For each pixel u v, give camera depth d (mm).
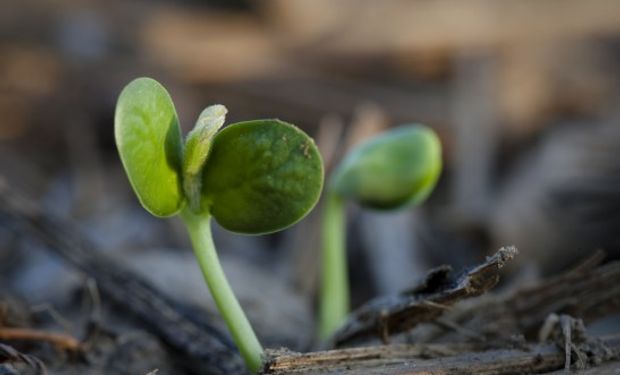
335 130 455
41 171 516
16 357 255
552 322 263
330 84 573
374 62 583
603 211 415
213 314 312
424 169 301
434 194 487
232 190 249
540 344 260
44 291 339
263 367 252
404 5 610
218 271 254
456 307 277
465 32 582
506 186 470
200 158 244
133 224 431
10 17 636
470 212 445
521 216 427
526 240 419
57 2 651
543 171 456
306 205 246
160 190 246
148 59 603
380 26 599
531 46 574
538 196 434
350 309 379
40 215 314
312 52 590
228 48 607
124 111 238
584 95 543
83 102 567
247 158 246
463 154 492
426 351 262
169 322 286
